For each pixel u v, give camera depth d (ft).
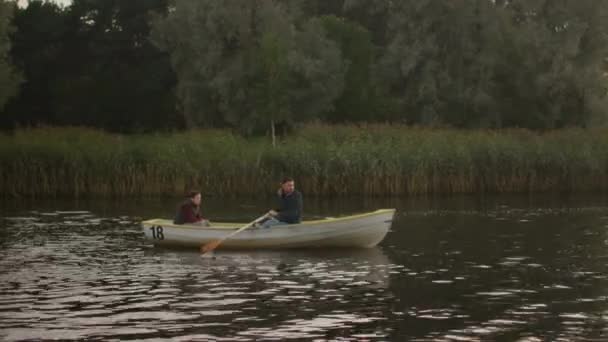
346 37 181.06
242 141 116.78
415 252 60.34
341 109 176.14
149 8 212.43
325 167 106.32
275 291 45.88
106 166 106.01
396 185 107.55
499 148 113.60
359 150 107.24
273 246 62.34
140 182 106.22
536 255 58.23
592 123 163.43
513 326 37.65
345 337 35.91
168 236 63.62
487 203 98.48
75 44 215.31
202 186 106.52
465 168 111.14
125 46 212.64
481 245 63.46
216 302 42.98
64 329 37.50
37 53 210.59
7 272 52.29
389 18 186.39
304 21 180.14
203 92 166.50
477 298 43.68
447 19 171.94
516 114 171.63
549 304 42.14
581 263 54.65
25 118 211.41
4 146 107.96
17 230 73.36
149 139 119.14
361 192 107.24
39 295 44.98
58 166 106.73
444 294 44.78
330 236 61.77
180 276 50.88
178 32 166.81
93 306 42.19
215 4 156.76
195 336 36.17
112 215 85.61
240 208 92.12
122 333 36.76
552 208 92.38
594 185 117.29
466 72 171.94
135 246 64.08
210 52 158.20
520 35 167.94
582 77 161.99
